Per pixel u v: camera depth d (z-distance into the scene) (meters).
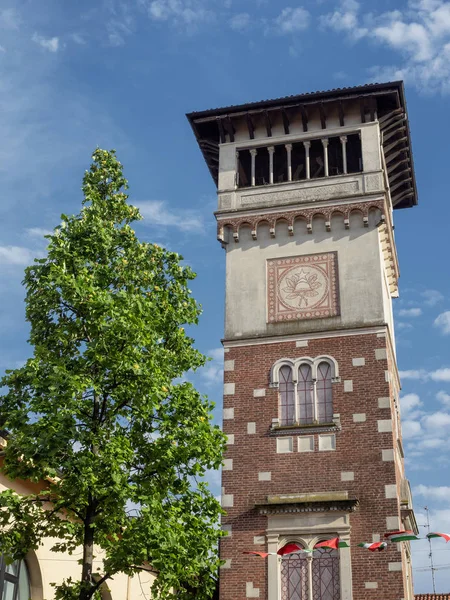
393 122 39.00
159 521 23.02
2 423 24.00
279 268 36.91
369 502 31.61
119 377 24.14
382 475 31.88
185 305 27.70
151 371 24.41
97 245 26.17
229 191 38.66
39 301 25.20
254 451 33.59
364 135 38.25
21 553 23.50
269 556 31.67
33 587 29.20
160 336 26.08
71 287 24.61
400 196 43.84
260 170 39.78
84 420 24.14
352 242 36.56
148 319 25.47
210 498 25.19
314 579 31.25
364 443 32.56
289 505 32.06
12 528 23.66
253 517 32.50
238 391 34.88
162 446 24.28
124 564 23.02
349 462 32.41
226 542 32.34
